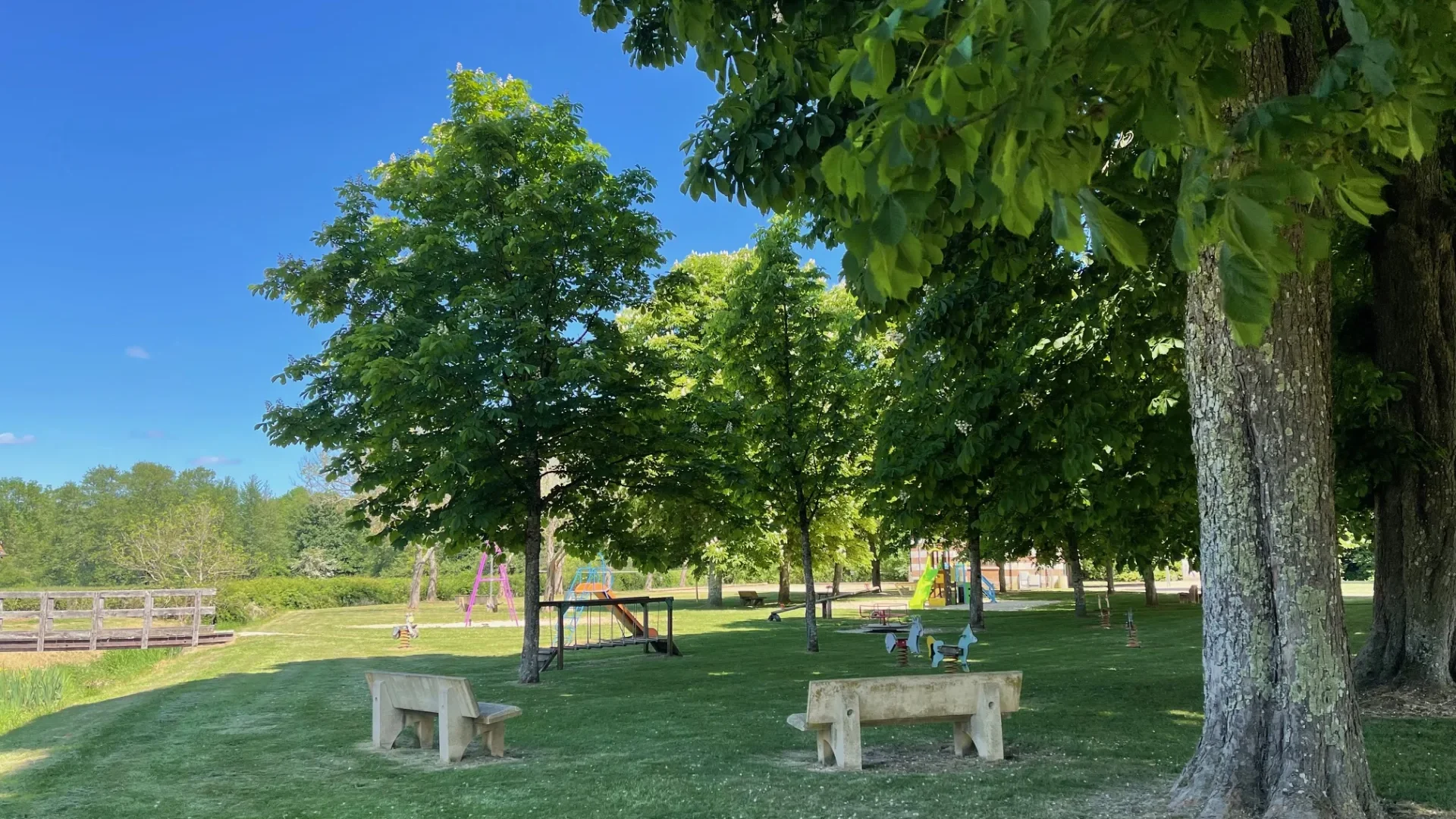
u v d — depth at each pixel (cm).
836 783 645
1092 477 1154
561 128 1552
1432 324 912
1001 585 5556
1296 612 512
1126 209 723
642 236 1481
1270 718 518
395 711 886
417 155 1700
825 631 2727
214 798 681
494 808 612
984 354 1048
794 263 1962
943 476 1049
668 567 1709
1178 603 3669
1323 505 521
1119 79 247
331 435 1495
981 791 603
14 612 2420
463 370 1295
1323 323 558
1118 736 782
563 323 1491
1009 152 212
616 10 705
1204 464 556
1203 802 523
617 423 1502
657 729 938
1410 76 271
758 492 1956
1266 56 525
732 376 2023
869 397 1977
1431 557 888
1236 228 215
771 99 646
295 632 3167
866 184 229
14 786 749
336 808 634
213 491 10138
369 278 1520
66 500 9556
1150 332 953
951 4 256
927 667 1587
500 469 1419
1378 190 270
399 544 1475
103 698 1521
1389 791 563
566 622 3634
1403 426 908
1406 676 886
